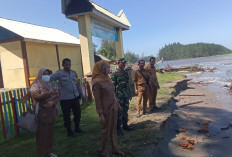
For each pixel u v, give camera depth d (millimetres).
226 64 39469
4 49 11859
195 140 5473
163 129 5750
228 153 4766
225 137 5656
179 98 10883
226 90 12859
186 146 5043
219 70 28312
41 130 3643
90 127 5684
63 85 4910
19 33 11227
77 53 16969
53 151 4254
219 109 8633
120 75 5109
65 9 8812
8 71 11969
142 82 6621
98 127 5656
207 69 30109
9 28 11445
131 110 7473
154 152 4191
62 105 4961
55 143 4672
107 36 11312
